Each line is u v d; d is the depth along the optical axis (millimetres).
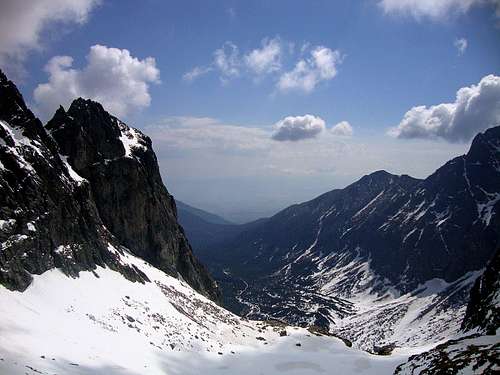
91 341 59094
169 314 86688
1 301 56750
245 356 82312
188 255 152375
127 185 124875
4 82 88250
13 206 70188
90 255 86375
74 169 113062
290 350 92250
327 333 113188
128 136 142500
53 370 45281
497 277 108062
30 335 51500
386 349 110312
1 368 40250
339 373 79125
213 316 103125
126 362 57656
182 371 65125
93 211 103375
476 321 99812
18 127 86438
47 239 74688
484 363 59656
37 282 67250
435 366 66500
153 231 131875
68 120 116500
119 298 81000
